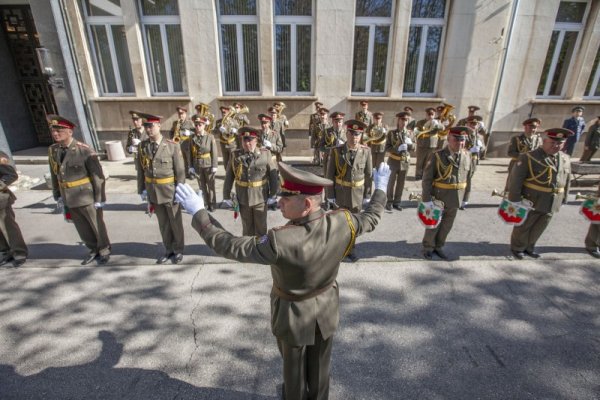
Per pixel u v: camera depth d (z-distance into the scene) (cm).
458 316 341
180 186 206
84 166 407
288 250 177
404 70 995
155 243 500
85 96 999
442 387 259
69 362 282
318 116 909
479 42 961
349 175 445
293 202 186
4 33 1105
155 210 434
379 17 977
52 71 946
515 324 329
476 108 826
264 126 725
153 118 407
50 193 736
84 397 250
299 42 996
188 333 316
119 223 573
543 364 281
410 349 297
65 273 420
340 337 311
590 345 302
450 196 424
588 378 268
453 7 940
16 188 762
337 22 936
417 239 515
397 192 646
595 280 405
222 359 286
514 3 921
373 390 257
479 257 459
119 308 353
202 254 467
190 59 969
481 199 698
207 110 812
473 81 998
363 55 1018
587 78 1023
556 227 559
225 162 841
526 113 1038
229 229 560
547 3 930
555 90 1070
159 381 264
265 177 446
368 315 342
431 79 1046
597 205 441
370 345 301
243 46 1000
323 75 985
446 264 441
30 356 289
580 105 1033
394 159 630
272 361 284
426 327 325
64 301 365
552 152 403
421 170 816
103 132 1045
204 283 398
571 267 434
